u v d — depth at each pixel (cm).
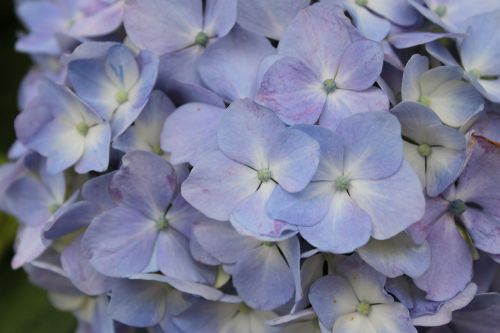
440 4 38
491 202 35
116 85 36
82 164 36
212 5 36
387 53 35
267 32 36
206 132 35
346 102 34
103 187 35
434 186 34
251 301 35
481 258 35
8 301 47
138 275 35
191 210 35
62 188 38
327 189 34
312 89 35
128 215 35
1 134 50
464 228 35
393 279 35
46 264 37
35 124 38
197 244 35
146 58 36
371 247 34
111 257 35
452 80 35
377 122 33
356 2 36
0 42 50
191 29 36
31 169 39
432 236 35
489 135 35
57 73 41
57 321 46
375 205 34
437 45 36
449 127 34
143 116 36
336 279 34
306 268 34
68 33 39
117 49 36
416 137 34
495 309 35
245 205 34
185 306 36
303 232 33
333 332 34
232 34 36
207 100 36
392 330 34
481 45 36
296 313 34
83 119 37
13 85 50
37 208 39
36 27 44
